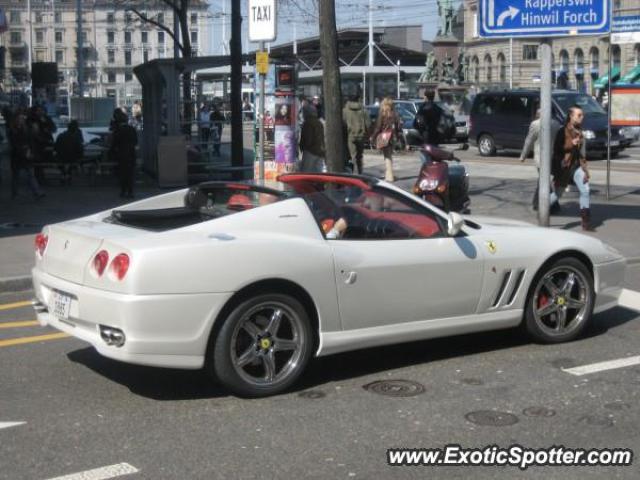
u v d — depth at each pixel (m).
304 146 17.59
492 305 6.79
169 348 5.46
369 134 19.12
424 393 5.99
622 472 4.66
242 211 6.01
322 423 5.38
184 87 23.59
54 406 5.70
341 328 6.09
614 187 18.45
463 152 31.97
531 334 7.10
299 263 5.80
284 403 5.77
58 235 6.15
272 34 11.28
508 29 11.66
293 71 15.85
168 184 19.05
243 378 5.75
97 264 5.57
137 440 5.08
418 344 7.27
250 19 11.43
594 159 26.98
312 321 6.02
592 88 80.56
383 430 5.27
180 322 5.45
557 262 7.11
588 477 4.60
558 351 7.08
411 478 4.57
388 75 62.78
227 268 5.54
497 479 4.57
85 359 6.83
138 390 6.04
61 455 4.85
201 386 6.12
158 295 5.38
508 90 29.48
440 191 12.93
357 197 6.46
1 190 18.62
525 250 6.90
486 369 6.57
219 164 20.64
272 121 16.66
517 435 5.19
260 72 11.69
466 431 5.25
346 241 6.15
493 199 16.77
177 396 5.91
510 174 22.08
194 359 5.56
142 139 24.02
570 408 5.68
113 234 5.81
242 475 4.58
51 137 20.20
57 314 5.98
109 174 22.22
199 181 20.09
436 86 53.03
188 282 5.44
